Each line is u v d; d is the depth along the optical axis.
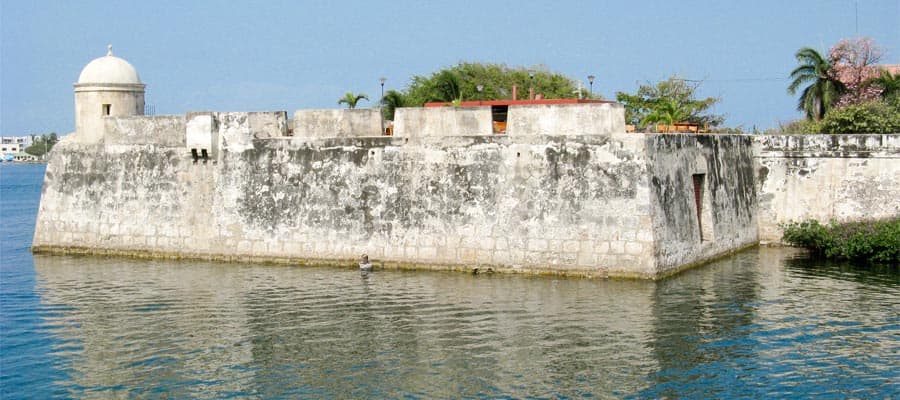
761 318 22.25
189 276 28.22
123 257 32.00
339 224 29.50
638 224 25.95
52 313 23.81
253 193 30.47
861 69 52.22
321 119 30.05
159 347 20.58
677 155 28.00
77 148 33.00
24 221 54.66
